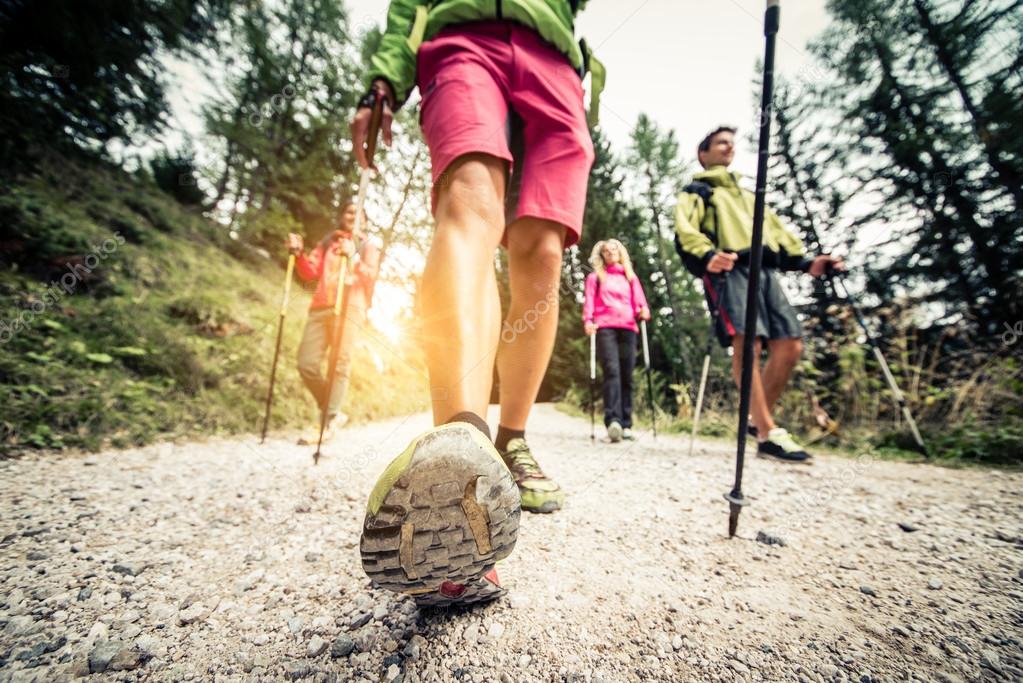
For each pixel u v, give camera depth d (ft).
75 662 2.45
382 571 2.14
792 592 3.34
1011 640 2.73
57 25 18.45
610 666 2.43
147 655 2.51
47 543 4.09
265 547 4.14
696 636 2.73
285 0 37.88
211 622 2.87
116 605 3.07
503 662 2.45
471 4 3.59
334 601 3.14
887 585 3.48
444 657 2.50
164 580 3.45
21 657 2.48
